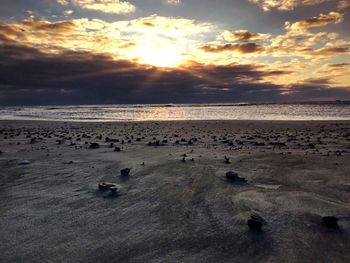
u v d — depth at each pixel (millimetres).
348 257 4746
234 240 5297
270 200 7000
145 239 5398
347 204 6750
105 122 36938
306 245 5074
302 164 10688
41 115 62781
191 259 4766
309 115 54656
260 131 24578
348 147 14992
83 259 4797
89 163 11109
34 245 5223
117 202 7168
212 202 7000
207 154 12766
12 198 7496
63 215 6457
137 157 12109
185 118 50469
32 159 11961
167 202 7082
